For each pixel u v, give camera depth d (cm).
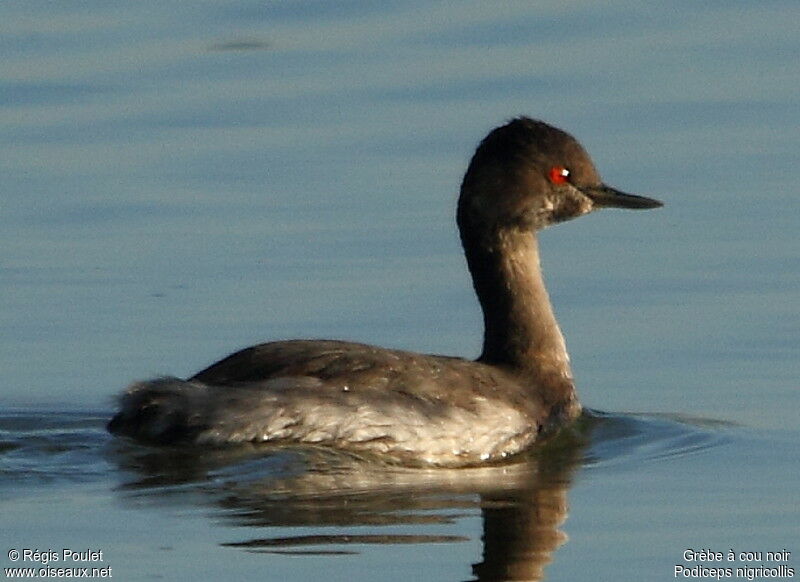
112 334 1969
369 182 2316
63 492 1511
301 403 1593
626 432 1730
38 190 2302
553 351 1770
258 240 2184
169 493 1511
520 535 1438
